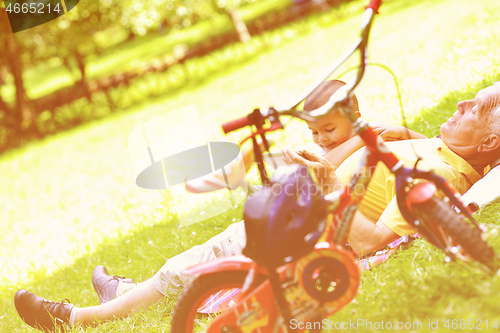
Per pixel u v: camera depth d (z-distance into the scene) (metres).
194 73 22.50
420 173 2.31
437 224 2.30
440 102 5.78
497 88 2.88
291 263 2.26
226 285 2.33
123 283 3.65
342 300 2.28
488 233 2.76
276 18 24.09
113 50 41.84
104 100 21.97
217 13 25.75
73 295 4.36
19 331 3.87
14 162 16.23
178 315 2.32
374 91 7.59
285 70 16.28
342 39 17.91
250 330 2.29
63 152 15.32
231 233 3.12
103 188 8.97
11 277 5.78
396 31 14.58
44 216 8.39
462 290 2.39
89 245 5.80
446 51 9.20
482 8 12.12
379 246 2.88
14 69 20.86
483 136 2.90
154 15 22.92
